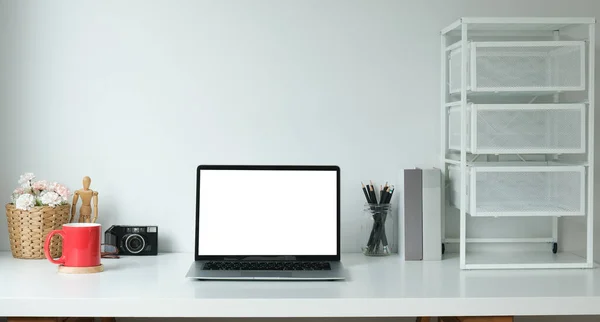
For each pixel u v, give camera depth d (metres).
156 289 1.81
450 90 2.34
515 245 2.44
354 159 2.40
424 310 1.75
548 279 1.98
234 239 2.10
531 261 2.21
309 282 1.91
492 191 2.10
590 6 2.41
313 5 2.37
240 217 2.10
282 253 2.10
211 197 2.11
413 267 2.14
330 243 2.11
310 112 2.38
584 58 2.09
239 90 2.37
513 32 2.39
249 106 2.37
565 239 2.44
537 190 2.10
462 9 2.39
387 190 2.31
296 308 1.72
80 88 2.36
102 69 2.35
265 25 2.36
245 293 1.77
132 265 2.13
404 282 1.93
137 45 2.35
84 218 2.31
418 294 1.79
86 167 2.37
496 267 2.11
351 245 2.41
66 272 2.00
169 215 2.38
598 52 2.43
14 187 2.37
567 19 2.07
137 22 2.35
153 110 2.36
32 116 2.36
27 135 2.36
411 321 2.43
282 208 2.11
